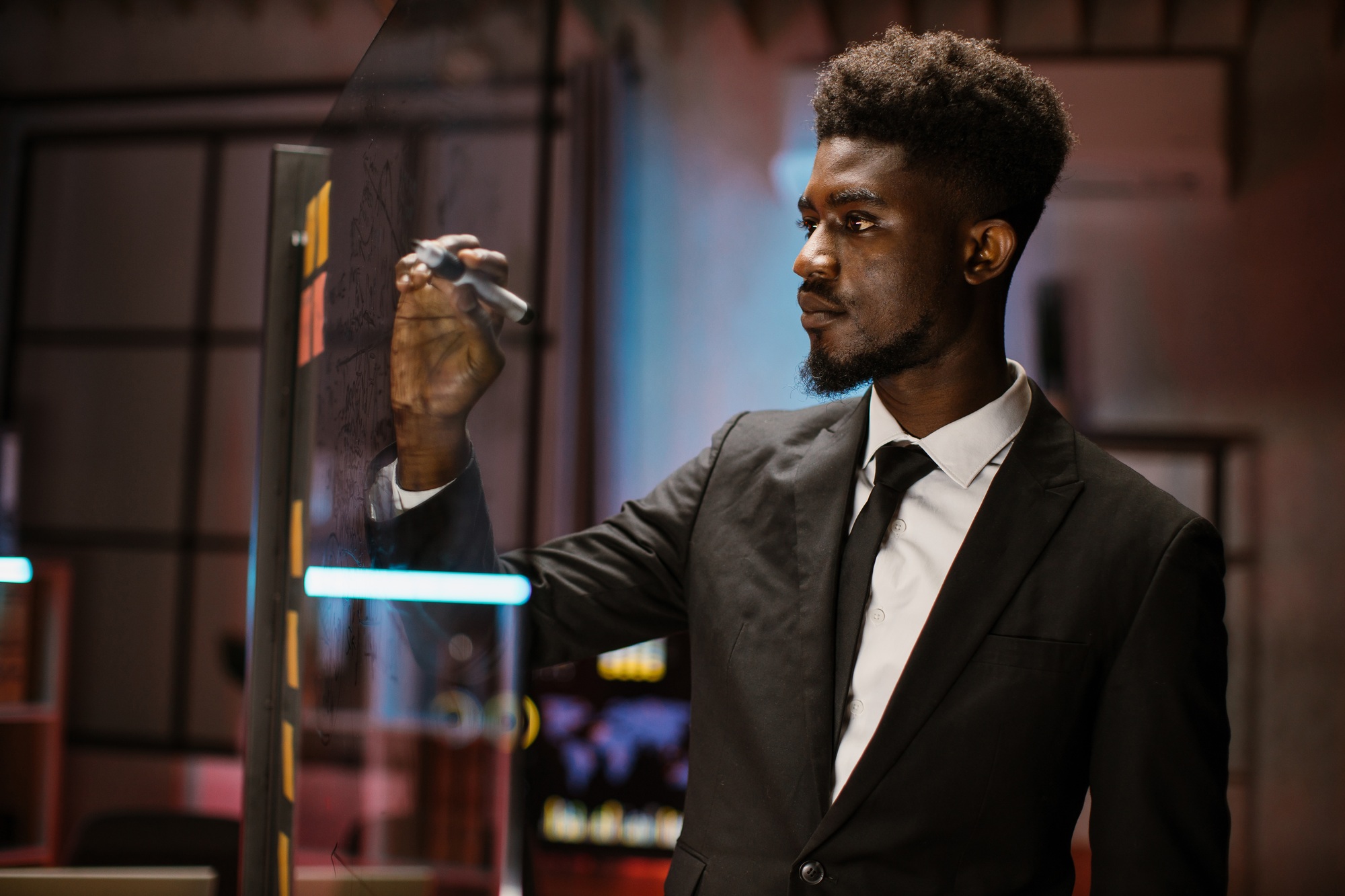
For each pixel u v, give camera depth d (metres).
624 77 4.72
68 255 4.61
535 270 4.50
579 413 4.41
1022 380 0.93
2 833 3.43
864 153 0.84
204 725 4.32
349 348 0.86
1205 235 4.47
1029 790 0.79
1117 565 0.82
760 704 0.86
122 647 4.38
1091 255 4.53
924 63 0.85
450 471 0.86
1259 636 4.33
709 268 4.80
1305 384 4.39
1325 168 4.40
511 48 4.41
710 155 4.81
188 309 4.54
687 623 1.03
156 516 4.45
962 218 0.85
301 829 0.91
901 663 0.84
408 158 0.84
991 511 0.85
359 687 0.79
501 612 0.74
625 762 3.86
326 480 0.91
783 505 0.93
